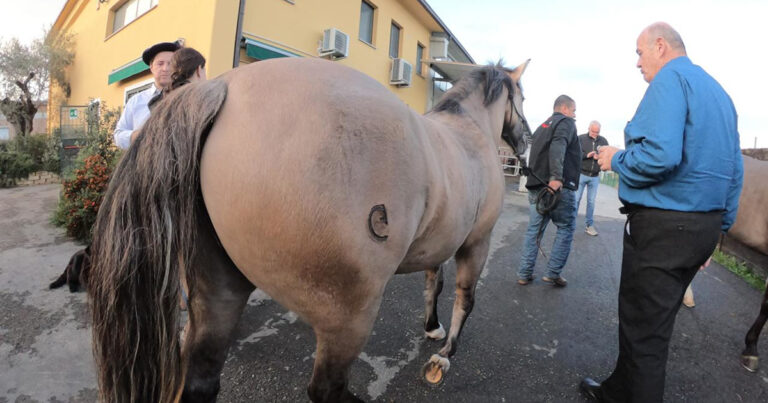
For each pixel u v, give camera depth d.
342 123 0.96
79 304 2.59
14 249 3.58
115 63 8.58
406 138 1.08
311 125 0.93
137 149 0.96
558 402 1.98
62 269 3.17
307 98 0.96
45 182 7.63
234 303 1.22
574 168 3.29
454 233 1.45
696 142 1.46
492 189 1.82
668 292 1.57
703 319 3.04
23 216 4.80
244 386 1.92
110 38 8.84
